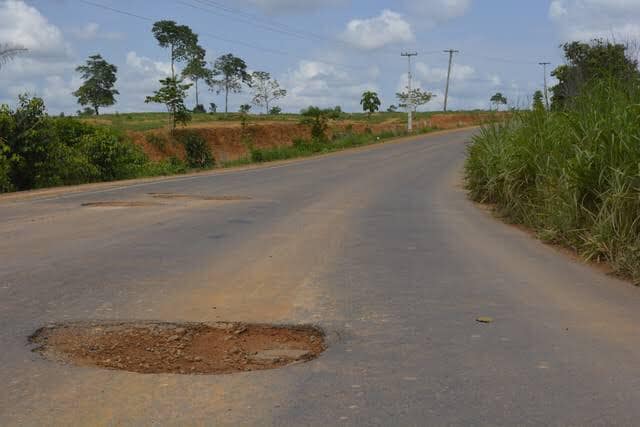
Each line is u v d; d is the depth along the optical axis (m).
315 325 5.16
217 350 4.61
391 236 9.83
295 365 4.27
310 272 7.12
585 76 11.17
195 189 18.03
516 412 3.49
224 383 3.92
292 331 5.06
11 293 6.03
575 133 9.02
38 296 5.93
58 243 8.84
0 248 8.41
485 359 4.34
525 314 5.48
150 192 17.06
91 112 105.50
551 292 6.29
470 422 3.36
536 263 7.79
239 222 11.18
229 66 104.56
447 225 11.23
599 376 4.04
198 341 4.80
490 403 3.61
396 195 17.00
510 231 10.61
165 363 4.32
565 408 3.55
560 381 3.95
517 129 13.50
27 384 3.87
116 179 26.03
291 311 5.53
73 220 11.27
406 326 5.11
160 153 53.34
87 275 6.83
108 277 6.75
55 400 3.63
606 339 4.79
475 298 6.03
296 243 9.05
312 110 55.72
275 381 3.95
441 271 7.25
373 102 98.81
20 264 7.37
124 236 9.50
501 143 14.38
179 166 31.11
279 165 31.20
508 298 6.04
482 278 6.90
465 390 3.80
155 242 9.00
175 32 94.25
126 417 3.41
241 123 64.75
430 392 3.77
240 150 60.78
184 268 7.27
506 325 5.14
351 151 44.78
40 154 21.95
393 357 4.39
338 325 5.14
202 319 5.29
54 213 12.31
